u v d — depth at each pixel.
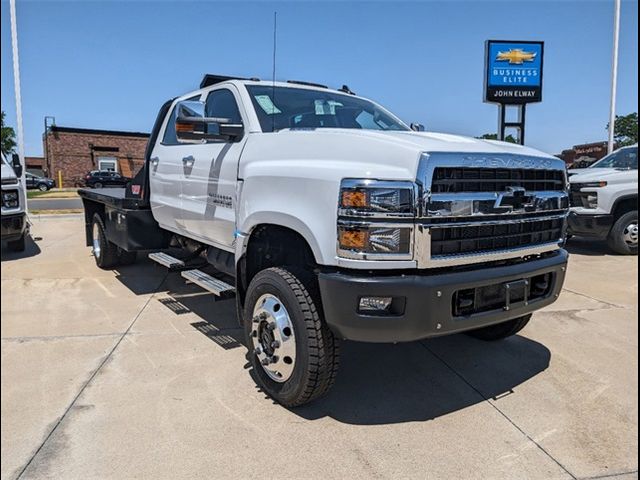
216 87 4.69
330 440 2.97
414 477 2.65
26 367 3.93
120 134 46.66
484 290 3.16
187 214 4.95
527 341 4.56
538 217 3.42
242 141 4.05
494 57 15.70
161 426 3.10
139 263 7.83
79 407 3.32
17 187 8.46
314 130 3.57
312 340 3.08
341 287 2.89
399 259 2.84
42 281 6.73
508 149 3.38
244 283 3.82
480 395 3.54
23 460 2.76
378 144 3.04
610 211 8.63
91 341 4.48
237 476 2.65
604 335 4.71
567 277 7.10
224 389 3.58
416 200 2.83
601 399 3.48
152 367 3.94
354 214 2.84
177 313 5.31
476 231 3.10
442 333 2.98
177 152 5.17
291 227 3.19
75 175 45.50
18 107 11.64
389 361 4.12
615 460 2.79
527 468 2.73
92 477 2.62
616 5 13.85
